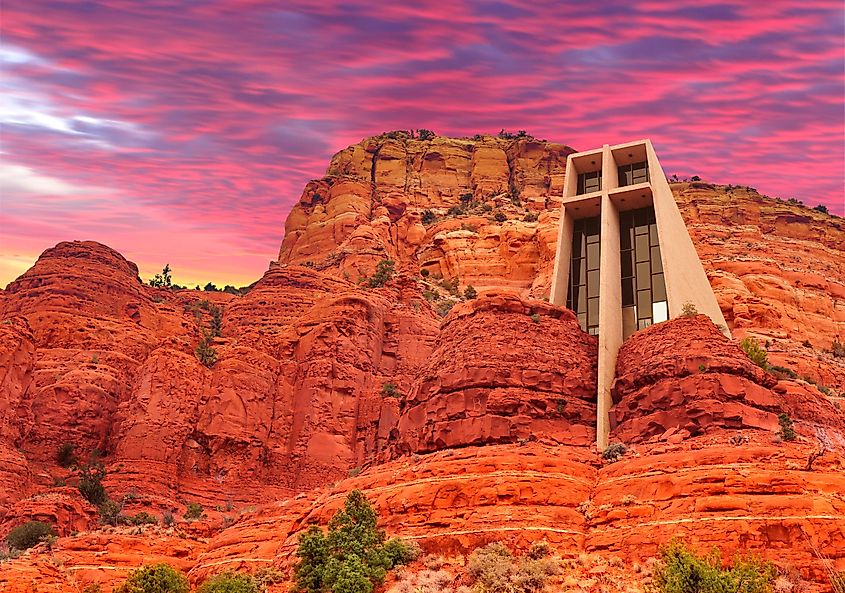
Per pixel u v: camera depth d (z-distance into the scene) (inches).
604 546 1647.4
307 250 5497.1
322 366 3491.6
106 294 4001.0
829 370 3326.8
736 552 1540.4
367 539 1728.6
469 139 6840.6
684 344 2145.7
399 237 5457.7
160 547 2192.4
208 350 3609.7
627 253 2635.3
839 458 1718.8
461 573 1638.8
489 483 1787.6
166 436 3157.0
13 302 3902.6
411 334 3818.9
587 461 1941.4
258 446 3307.1
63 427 3201.3
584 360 2276.1
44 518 2481.5
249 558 2007.9
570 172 2795.3
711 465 1732.3
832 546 1525.6
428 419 2164.1
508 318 2299.5
